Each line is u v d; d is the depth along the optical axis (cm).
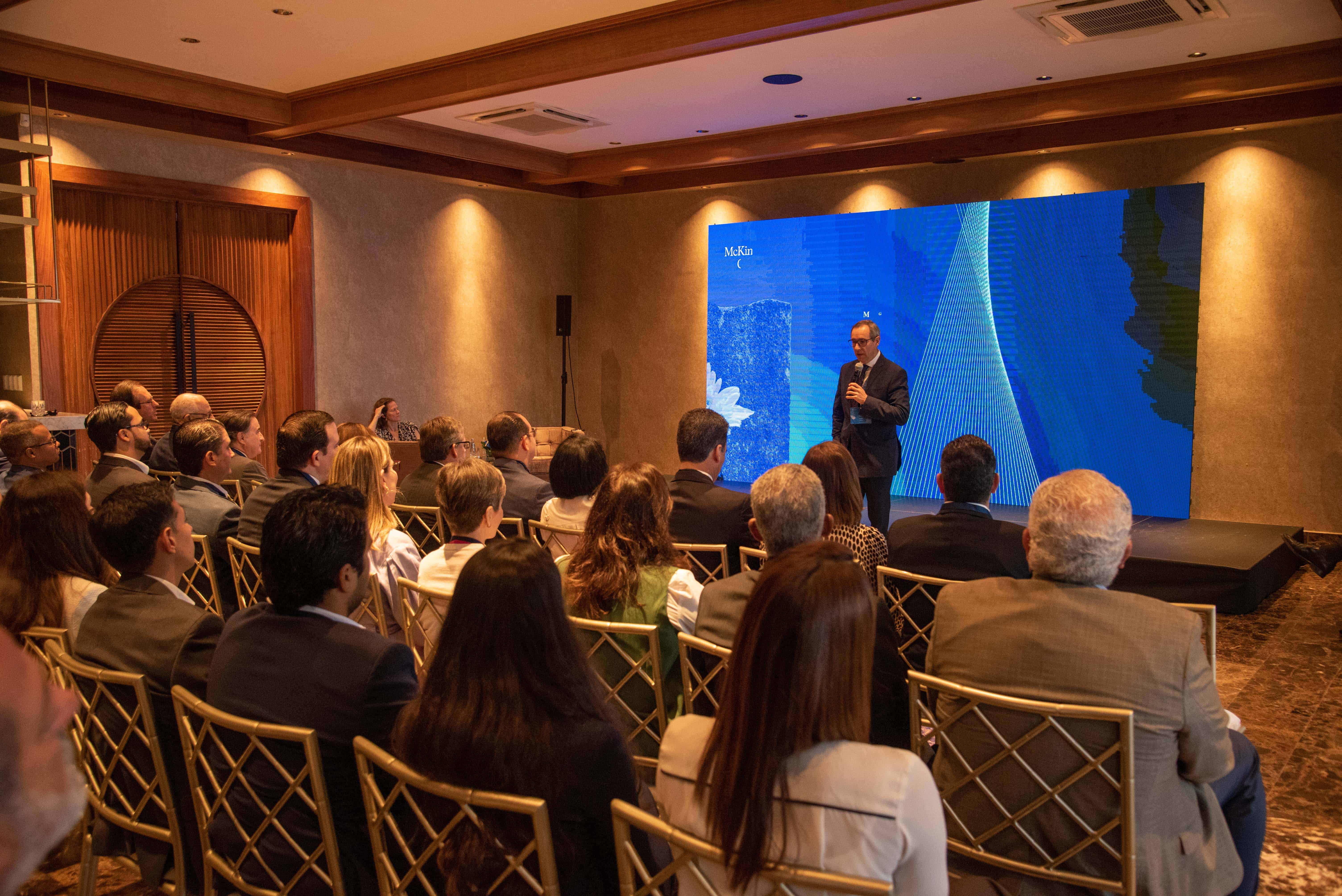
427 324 902
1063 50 579
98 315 691
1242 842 195
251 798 159
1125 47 577
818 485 215
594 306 1031
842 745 114
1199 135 694
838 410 612
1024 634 160
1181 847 156
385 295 863
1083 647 155
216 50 583
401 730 138
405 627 260
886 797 109
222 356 767
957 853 170
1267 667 423
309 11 515
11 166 630
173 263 730
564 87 668
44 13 517
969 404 801
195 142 719
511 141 860
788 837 112
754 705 114
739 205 927
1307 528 679
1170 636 154
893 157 816
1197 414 715
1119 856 151
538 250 999
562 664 137
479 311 946
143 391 555
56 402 648
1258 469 694
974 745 164
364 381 852
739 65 611
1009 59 597
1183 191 699
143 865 186
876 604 186
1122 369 732
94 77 596
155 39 563
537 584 136
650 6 510
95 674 176
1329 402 667
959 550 250
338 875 152
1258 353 689
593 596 225
